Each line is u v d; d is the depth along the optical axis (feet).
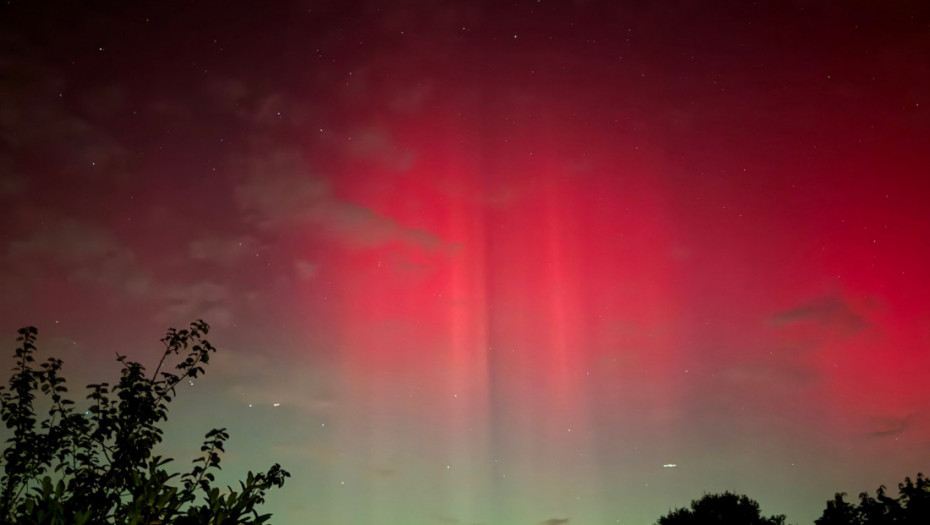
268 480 15.05
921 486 49.85
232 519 13.25
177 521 12.95
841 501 53.57
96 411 17.70
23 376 17.87
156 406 18.20
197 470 16.37
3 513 14.66
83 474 16.61
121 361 18.08
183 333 19.29
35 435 17.19
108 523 13.78
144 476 14.34
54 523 12.66
